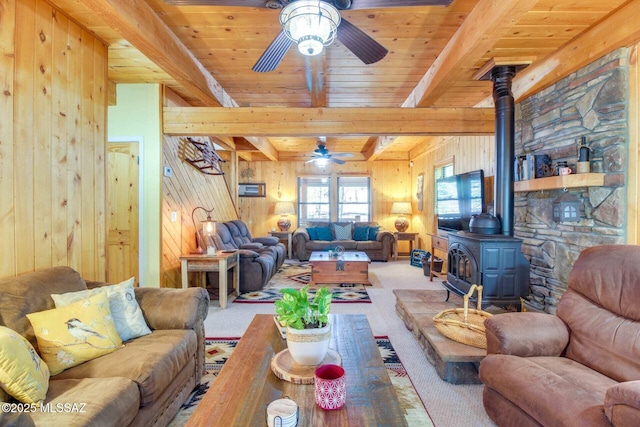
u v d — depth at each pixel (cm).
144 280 388
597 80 256
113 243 396
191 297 223
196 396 213
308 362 151
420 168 766
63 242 240
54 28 232
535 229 333
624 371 158
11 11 201
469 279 316
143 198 390
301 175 852
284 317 155
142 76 366
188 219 463
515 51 288
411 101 425
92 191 271
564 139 293
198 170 508
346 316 225
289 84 401
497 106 317
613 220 244
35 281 187
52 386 147
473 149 507
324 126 388
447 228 547
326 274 514
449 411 198
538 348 185
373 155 750
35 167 218
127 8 216
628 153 237
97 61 278
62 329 169
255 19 265
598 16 235
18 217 206
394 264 699
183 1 176
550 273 310
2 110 196
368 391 136
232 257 435
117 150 391
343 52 321
